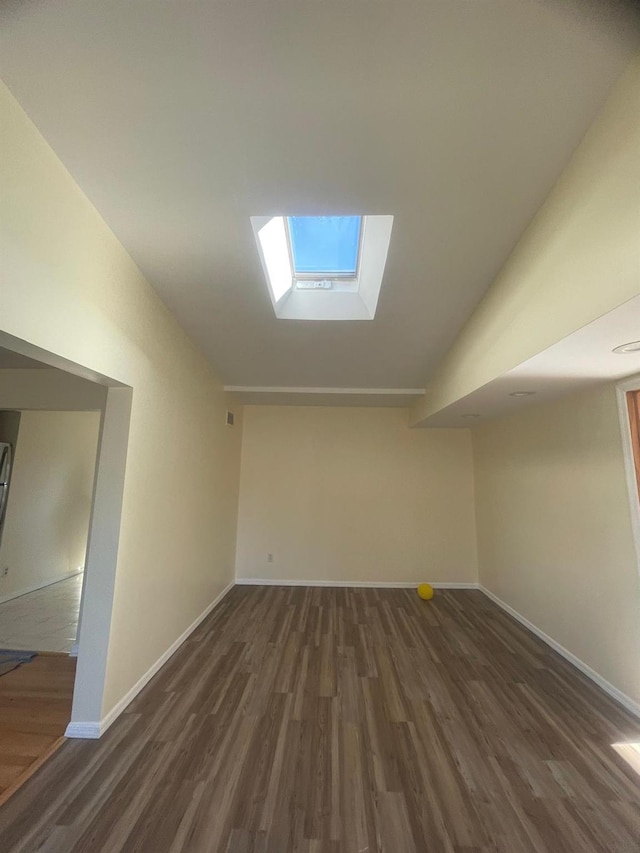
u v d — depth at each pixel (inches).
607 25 40.1
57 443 211.2
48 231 59.0
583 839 59.2
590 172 54.4
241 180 62.1
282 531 204.8
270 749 78.2
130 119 52.3
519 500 153.9
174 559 119.9
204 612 151.4
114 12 39.8
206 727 84.9
